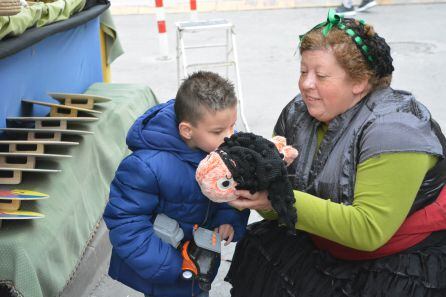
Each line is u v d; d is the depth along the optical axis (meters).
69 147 2.50
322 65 1.54
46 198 2.03
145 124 1.76
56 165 2.32
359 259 1.68
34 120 2.46
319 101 1.60
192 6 6.75
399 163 1.48
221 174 1.41
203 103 1.56
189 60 7.14
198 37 8.37
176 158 1.69
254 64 6.91
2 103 2.36
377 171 1.50
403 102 1.57
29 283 1.82
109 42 4.14
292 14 9.77
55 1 3.16
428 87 5.68
